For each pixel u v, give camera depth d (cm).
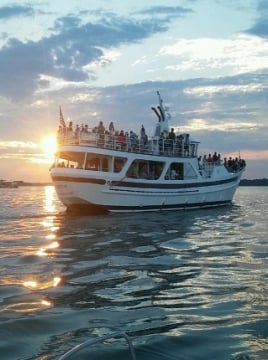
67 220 3155
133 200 3759
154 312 975
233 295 1105
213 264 1498
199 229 2600
